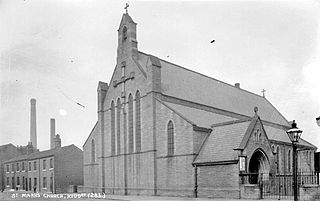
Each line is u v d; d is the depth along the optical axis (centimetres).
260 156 3081
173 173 3344
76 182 5600
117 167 4172
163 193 3412
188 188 3167
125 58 4244
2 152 6700
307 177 3531
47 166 5647
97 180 4609
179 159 3300
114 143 4312
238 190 2756
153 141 3578
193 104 4138
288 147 4306
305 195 2364
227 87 5375
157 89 3709
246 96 5641
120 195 3828
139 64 4009
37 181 5838
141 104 3831
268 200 2531
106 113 4509
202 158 3122
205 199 2806
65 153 5591
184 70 4712
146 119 3725
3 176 6644
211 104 4475
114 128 4341
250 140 2930
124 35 4328
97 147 4662
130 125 4022
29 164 6131
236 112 4797
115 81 4381
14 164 6481
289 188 3425
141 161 3744
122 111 4150
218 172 2950
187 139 3253
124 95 4150
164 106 3541
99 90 4603
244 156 2816
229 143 3038
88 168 4806
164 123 3516
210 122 3691
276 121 5450
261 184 2761
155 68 3741
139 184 3744
